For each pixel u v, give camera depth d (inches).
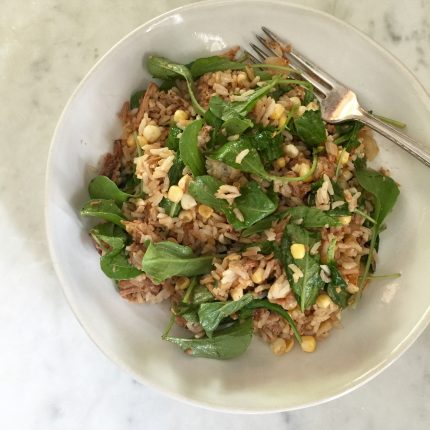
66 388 15.8
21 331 15.8
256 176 13.7
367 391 16.1
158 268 13.3
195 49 14.4
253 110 13.9
